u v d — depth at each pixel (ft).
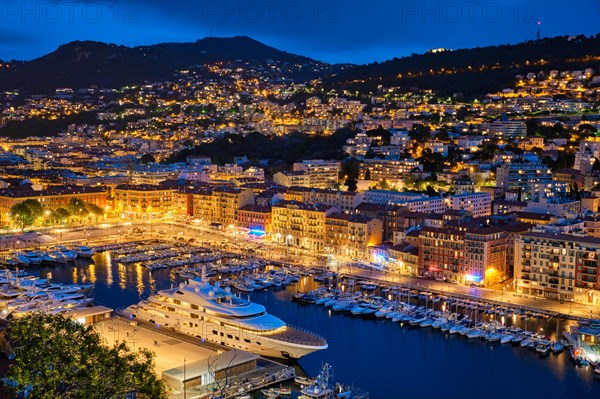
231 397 589.32
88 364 382.22
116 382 381.19
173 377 579.07
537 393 633.61
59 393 374.43
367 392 619.67
